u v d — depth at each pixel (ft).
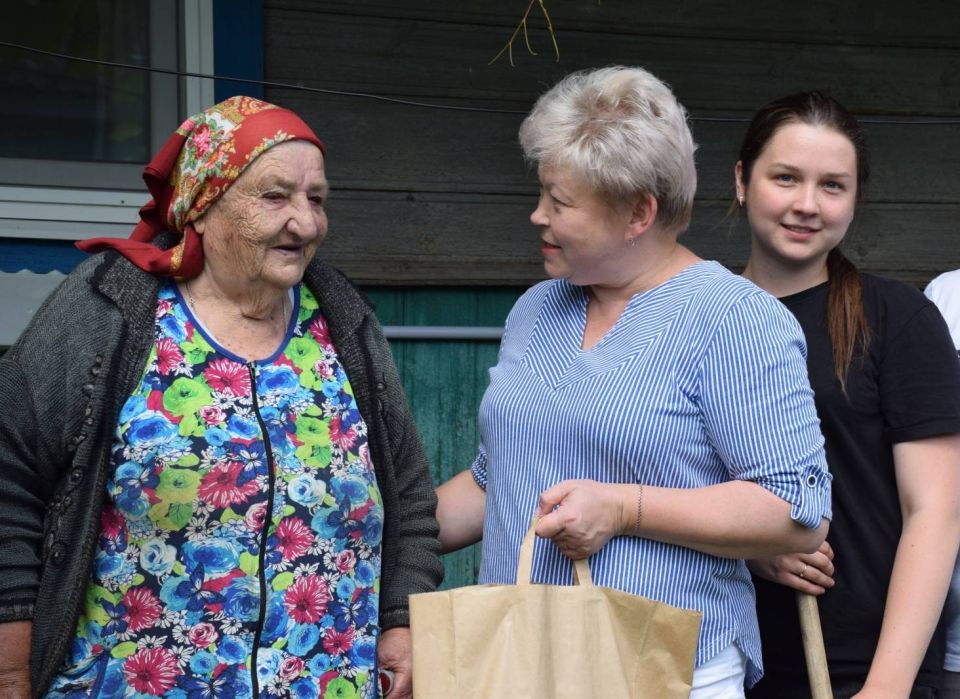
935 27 12.34
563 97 7.25
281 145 7.02
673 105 7.18
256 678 6.89
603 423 6.99
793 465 6.82
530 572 6.88
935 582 7.56
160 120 11.09
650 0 11.81
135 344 6.98
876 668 7.49
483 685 6.50
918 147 12.37
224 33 10.95
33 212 10.77
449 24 11.41
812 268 8.25
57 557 6.77
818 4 12.12
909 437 7.74
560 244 7.26
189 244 7.16
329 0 11.15
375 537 7.52
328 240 11.32
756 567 7.87
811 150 8.00
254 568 6.93
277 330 7.46
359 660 7.33
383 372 7.79
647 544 6.99
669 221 7.24
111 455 6.86
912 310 7.94
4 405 6.88
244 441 7.00
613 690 6.52
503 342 8.11
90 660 6.82
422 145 11.44
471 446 11.89
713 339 6.93
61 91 10.89
